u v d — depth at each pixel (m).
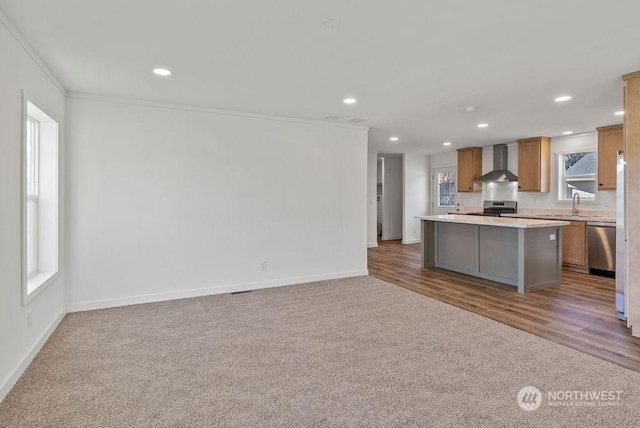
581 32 2.40
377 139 6.70
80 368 2.52
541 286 4.60
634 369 2.46
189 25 2.31
